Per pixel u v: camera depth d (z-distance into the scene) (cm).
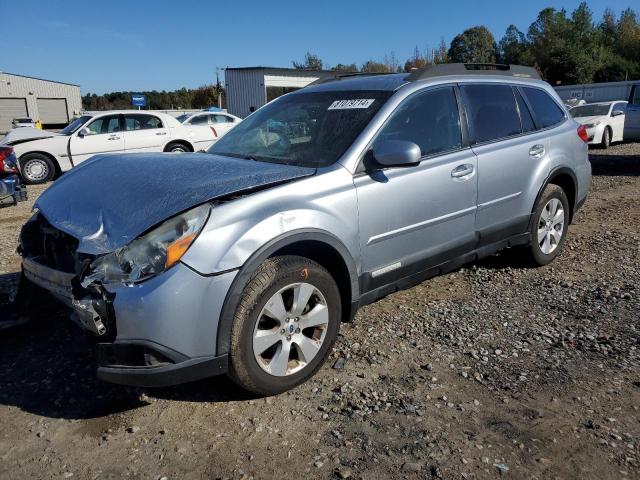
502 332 390
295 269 305
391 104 378
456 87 431
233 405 308
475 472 249
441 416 292
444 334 387
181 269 271
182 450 271
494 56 6606
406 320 412
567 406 299
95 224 297
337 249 328
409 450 265
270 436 279
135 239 277
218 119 1688
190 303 272
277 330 306
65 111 5275
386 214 357
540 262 518
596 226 690
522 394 311
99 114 1372
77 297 286
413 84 399
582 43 6347
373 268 360
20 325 392
